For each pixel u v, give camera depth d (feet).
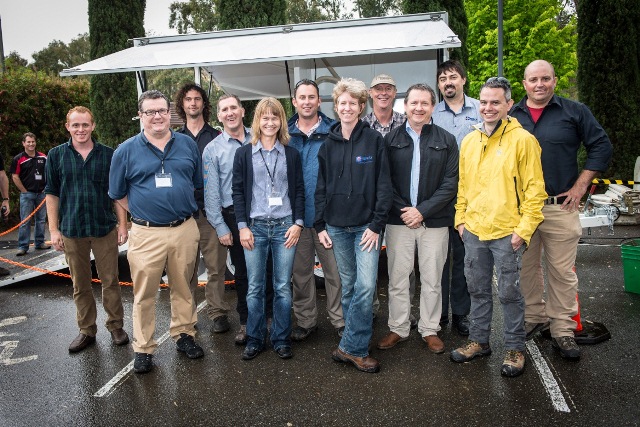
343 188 10.48
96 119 33.19
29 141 25.16
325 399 9.80
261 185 11.30
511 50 62.34
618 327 12.83
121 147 10.94
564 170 11.03
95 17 32.83
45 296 17.79
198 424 9.09
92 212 11.97
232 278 18.12
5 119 33.73
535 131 11.17
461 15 27.91
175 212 11.00
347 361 11.23
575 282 11.27
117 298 12.79
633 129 30.40
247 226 11.33
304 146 11.94
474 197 10.62
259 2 29.84
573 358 10.95
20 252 25.25
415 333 12.92
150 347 11.25
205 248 13.30
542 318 12.29
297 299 12.83
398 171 11.27
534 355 11.37
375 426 8.82
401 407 9.41
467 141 10.87
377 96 12.83
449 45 14.34
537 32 60.13
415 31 16.97
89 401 10.03
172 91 59.16
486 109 10.06
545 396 9.58
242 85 24.43
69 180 11.82
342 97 10.36
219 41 19.47
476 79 65.05
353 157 10.45
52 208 12.21
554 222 11.10
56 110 37.29
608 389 9.73
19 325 14.87
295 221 11.45
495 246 10.41
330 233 10.82
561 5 61.52
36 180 25.44
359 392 10.02
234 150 12.44
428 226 11.32
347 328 11.02
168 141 11.11
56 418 9.45
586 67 31.04
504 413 9.06
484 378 10.39
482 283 10.93
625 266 15.66
